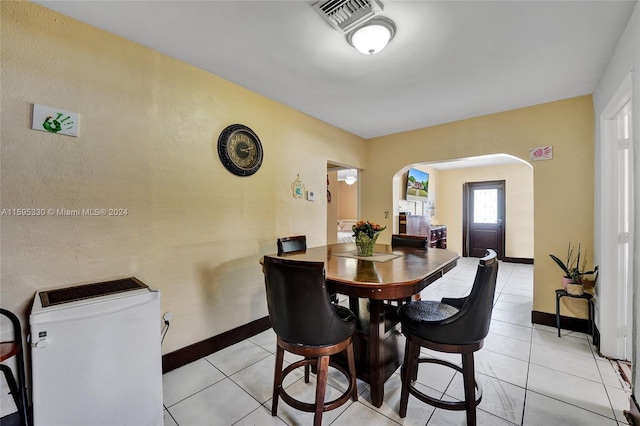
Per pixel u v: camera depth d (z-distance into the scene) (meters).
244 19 1.74
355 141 4.25
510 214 6.43
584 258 2.77
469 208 7.01
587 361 2.22
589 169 2.75
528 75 2.42
